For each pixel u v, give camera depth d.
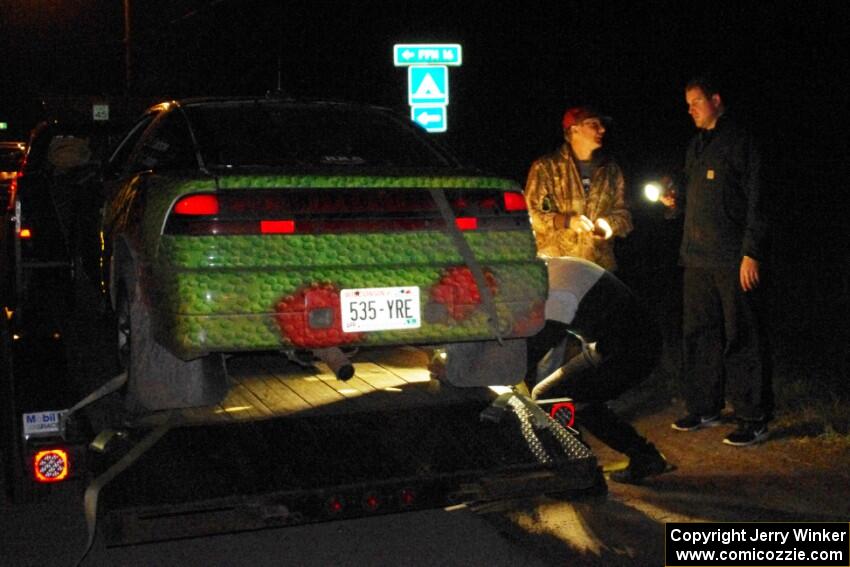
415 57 11.68
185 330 4.37
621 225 6.45
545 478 4.63
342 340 4.52
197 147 5.23
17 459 5.17
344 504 4.29
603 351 5.76
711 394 6.82
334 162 5.34
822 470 6.01
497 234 4.84
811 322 9.76
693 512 5.45
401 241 4.65
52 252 6.84
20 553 5.07
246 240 4.45
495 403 5.07
